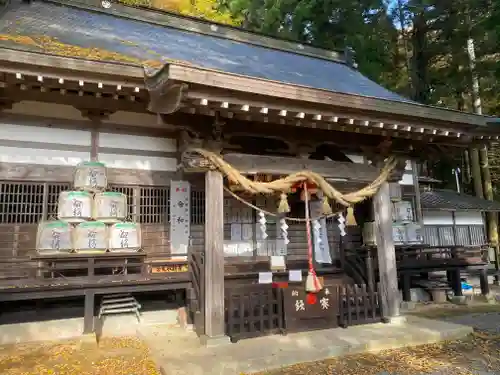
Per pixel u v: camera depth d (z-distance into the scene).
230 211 8.99
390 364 5.45
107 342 6.49
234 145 8.87
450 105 20.56
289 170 6.94
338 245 10.25
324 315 6.92
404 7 17.67
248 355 5.42
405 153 8.00
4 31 7.28
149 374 4.95
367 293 7.47
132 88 6.24
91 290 6.42
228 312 6.28
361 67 16.06
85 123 7.49
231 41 12.19
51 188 7.11
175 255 7.22
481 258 12.09
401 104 6.77
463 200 15.30
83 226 6.34
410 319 7.78
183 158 6.42
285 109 5.89
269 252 9.23
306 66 11.78
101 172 6.88
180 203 8.06
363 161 11.20
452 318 8.88
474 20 16.61
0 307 6.80
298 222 9.73
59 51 6.51
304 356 5.55
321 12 16.31
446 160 20.95
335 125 6.62
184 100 5.26
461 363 5.50
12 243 6.75
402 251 11.13
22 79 5.66
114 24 10.08
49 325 6.74
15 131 6.95
